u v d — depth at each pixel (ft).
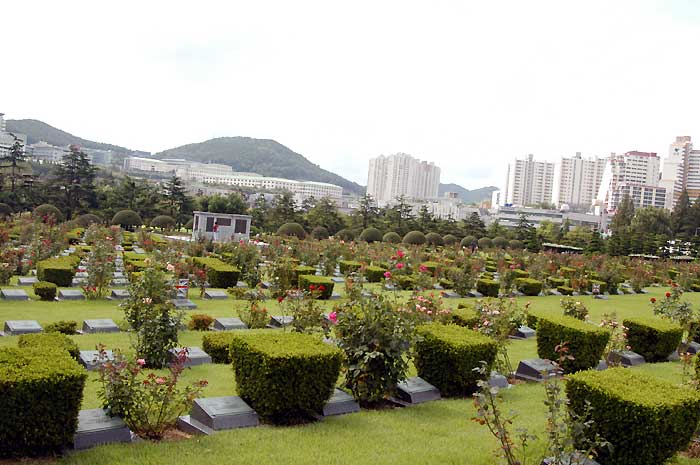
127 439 17.37
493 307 34.37
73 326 35.32
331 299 57.67
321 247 93.20
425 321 29.71
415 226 186.50
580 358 31.45
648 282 103.04
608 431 18.01
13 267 55.06
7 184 166.50
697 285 105.91
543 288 80.43
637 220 241.14
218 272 60.59
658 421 17.33
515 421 21.62
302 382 19.75
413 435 19.49
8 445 15.23
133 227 150.61
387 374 22.35
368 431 19.60
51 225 94.22
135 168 602.03
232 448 17.04
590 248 175.32
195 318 39.47
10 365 16.05
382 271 75.36
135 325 32.12
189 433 19.02
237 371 20.89
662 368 35.35
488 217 390.01
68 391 15.76
